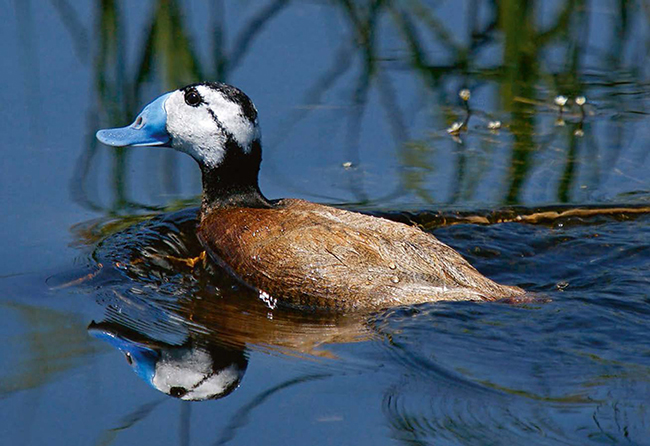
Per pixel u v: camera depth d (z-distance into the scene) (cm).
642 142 1448
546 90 1595
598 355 899
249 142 1164
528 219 1241
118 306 1038
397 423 812
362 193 1313
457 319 952
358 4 1745
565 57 1678
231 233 1118
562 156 1416
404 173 1364
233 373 905
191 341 970
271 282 1051
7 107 1461
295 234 1058
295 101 1522
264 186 1330
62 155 1368
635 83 1616
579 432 788
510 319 953
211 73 1559
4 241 1173
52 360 925
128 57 1577
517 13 1670
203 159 1180
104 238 1186
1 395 864
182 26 1577
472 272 1022
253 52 1623
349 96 1541
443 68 1628
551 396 839
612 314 967
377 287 999
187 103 1177
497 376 870
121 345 956
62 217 1236
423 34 1709
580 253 1153
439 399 842
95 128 1418
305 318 1013
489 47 1695
